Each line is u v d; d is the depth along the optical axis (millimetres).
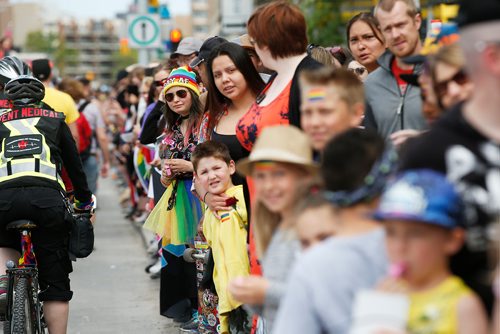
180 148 12648
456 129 5047
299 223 5941
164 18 35875
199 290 11586
